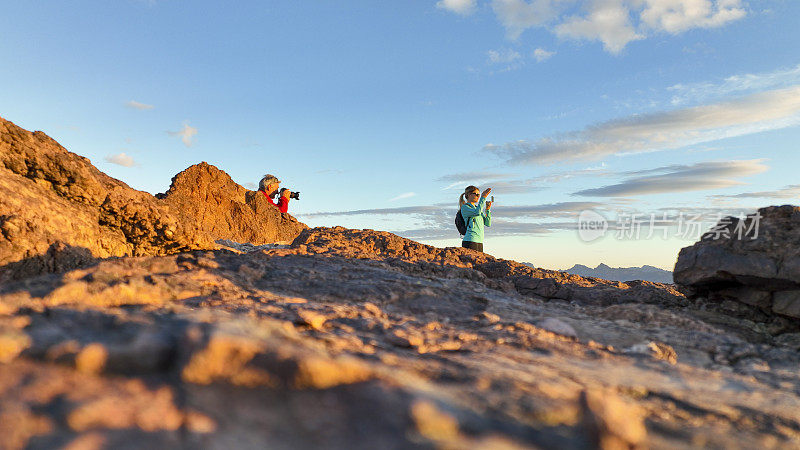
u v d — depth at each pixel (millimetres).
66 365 1912
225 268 5000
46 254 4555
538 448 1676
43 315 2645
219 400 1746
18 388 1684
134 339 2062
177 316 2867
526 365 2934
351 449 1513
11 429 1425
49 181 5473
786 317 5117
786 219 5355
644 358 3533
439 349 3287
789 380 3361
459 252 9055
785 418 2400
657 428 2098
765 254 5176
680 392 2695
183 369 1873
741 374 3506
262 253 6574
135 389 1769
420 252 8742
